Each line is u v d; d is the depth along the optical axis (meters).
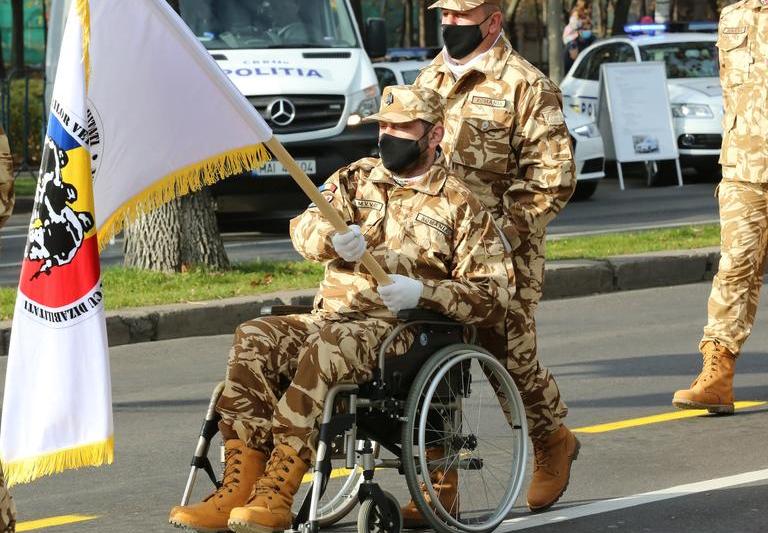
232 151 13.73
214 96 13.58
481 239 14.45
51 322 12.47
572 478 17.55
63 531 15.65
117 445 19.84
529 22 130.75
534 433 15.91
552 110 15.19
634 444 19.25
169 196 13.88
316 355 13.59
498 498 16.25
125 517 16.22
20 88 60.31
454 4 15.15
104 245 13.85
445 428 14.77
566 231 42.28
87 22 12.59
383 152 14.53
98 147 13.44
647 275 34.47
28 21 109.12
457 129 15.34
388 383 13.96
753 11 20.16
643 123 55.31
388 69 56.81
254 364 14.10
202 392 23.45
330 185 14.91
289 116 40.47
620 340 27.52
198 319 28.64
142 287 30.69
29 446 12.38
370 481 14.20
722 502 16.27
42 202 12.55
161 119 13.60
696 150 55.91
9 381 12.39
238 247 40.03
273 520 13.37
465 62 15.49
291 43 42.16
